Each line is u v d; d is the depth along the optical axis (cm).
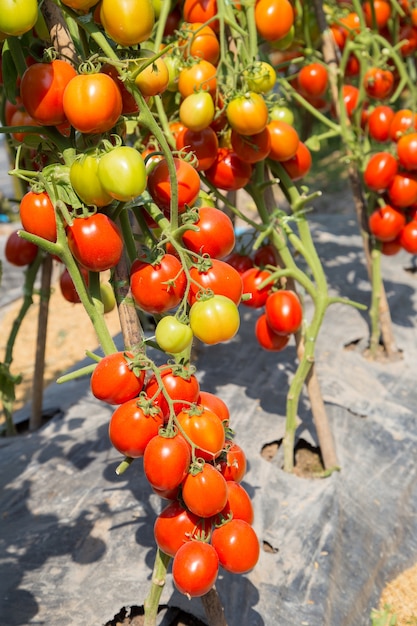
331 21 171
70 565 118
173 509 86
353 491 143
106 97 77
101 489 135
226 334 83
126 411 80
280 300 132
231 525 85
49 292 158
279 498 137
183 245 91
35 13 76
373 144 187
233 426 154
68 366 260
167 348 83
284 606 116
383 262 237
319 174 411
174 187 84
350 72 181
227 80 117
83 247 80
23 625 107
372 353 187
